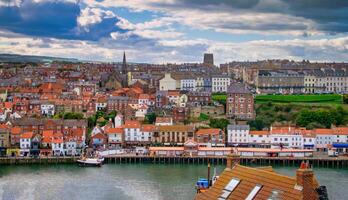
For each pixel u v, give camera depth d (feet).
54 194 633.20
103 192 641.40
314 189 254.47
